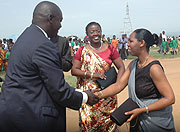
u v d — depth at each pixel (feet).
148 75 7.52
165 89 7.30
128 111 7.57
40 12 7.52
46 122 7.00
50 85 6.89
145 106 7.61
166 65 39.73
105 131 11.05
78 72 10.96
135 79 7.88
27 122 6.84
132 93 7.89
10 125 6.88
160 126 7.60
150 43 7.82
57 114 7.36
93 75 10.77
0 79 10.33
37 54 6.88
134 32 7.88
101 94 8.87
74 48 51.72
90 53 11.12
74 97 7.43
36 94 6.98
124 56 52.26
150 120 7.64
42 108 6.98
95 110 10.84
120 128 14.02
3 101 6.98
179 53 64.64
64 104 7.29
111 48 11.49
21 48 7.07
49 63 6.94
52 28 7.72
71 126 14.43
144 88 7.64
